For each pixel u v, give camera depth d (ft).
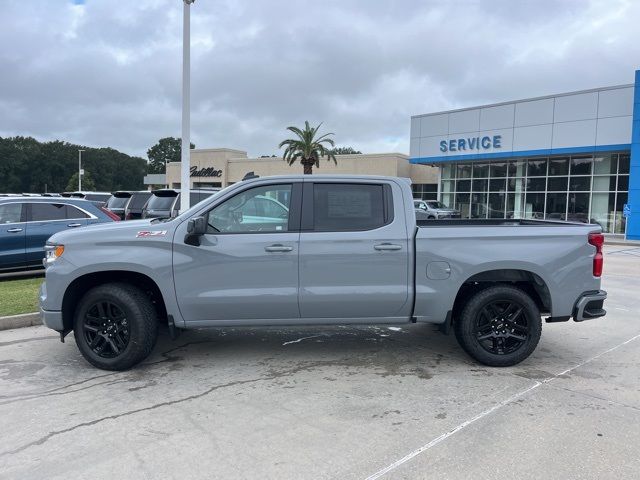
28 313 24.03
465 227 17.62
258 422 13.50
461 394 15.49
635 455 11.74
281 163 187.01
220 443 12.33
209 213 17.38
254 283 17.12
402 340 21.40
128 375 17.11
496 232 17.51
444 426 13.26
